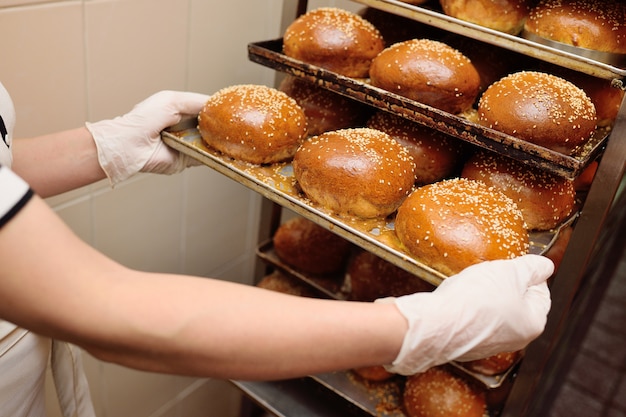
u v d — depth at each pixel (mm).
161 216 1331
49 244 476
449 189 835
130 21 1076
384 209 871
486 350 677
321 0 1395
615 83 772
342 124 1123
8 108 749
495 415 1074
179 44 1197
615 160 773
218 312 529
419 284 1142
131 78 1130
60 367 875
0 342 693
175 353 521
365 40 1051
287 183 937
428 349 626
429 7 1054
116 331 498
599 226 810
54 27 960
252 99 971
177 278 551
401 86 950
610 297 2066
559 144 846
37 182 908
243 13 1321
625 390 1709
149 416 1516
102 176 975
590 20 883
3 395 717
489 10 943
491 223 772
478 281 667
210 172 1410
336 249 1272
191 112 1048
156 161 1019
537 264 723
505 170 933
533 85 879
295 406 1229
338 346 567
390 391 1190
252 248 1685
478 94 1067
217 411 1754
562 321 890
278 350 542
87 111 1078
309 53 1038
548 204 901
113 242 1240
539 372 934
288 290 1341
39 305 479
